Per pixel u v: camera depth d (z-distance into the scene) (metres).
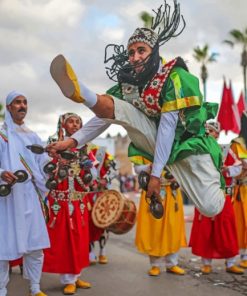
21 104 4.87
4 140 4.83
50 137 5.53
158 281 5.86
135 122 2.84
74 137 3.29
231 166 6.00
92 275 6.21
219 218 6.07
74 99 2.51
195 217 6.32
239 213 6.62
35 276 4.94
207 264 6.29
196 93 2.78
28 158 4.87
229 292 5.31
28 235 4.74
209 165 2.88
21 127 4.97
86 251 5.49
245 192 6.63
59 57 2.37
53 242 5.30
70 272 5.26
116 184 8.29
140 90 2.87
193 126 2.83
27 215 4.72
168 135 2.77
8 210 4.63
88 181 5.45
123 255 7.62
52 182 5.00
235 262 6.92
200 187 2.85
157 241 6.08
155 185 2.83
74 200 5.41
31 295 4.97
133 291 5.38
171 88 2.77
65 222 5.33
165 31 2.96
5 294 4.73
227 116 16.30
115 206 6.71
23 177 4.50
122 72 2.89
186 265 6.81
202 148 2.84
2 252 4.57
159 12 3.02
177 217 6.17
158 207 2.93
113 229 6.82
